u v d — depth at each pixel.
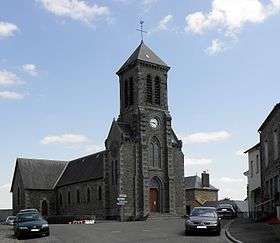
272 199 33.91
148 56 59.50
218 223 27.33
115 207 55.41
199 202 80.00
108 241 24.97
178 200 57.75
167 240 24.58
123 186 54.31
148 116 57.53
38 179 74.69
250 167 45.09
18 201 75.56
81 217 55.88
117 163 55.69
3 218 81.75
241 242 22.27
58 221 56.28
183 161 59.38
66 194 70.62
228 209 51.62
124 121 59.34
